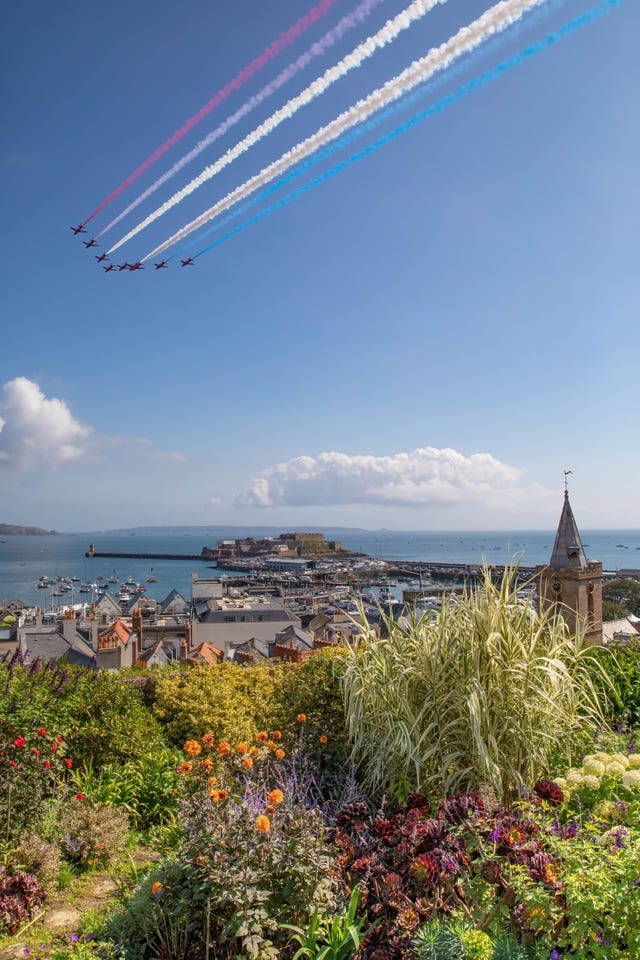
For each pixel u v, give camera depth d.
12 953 4.51
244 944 4.00
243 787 6.10
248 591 188.75
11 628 51.97
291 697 8.61
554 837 4.03
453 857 4.06
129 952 4.37
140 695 9.64
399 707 6.65
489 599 6.73
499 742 6.21
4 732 6.55
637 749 6.45
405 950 3.62
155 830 6.92
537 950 3.53
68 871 5.82
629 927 3.46
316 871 4.39
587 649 7.56
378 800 6.60
